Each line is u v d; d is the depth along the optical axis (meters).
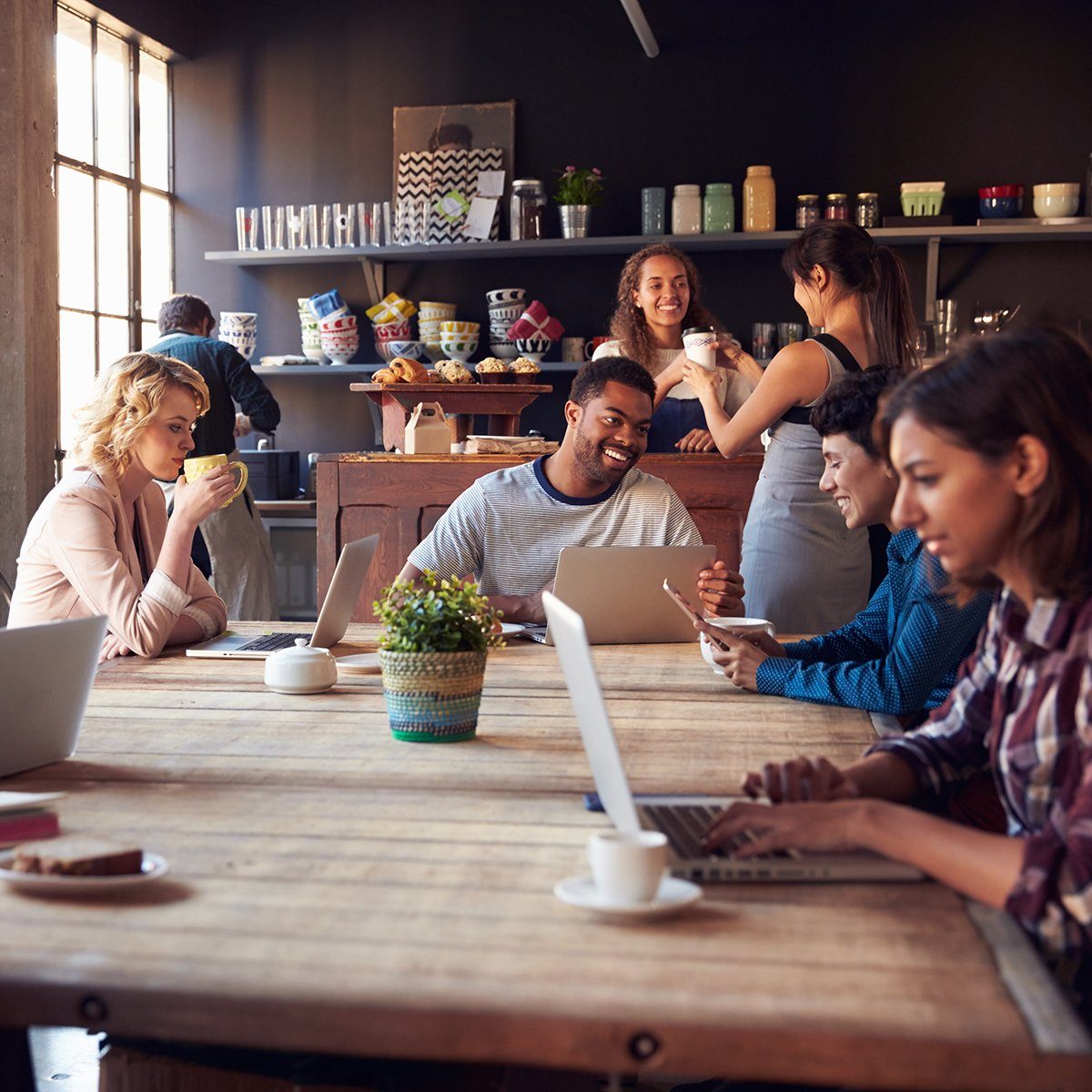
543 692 2.05
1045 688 1.16
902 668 1.88
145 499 2.77
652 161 5.92
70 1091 2.26
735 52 5.82
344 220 6.00
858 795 1.34
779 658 2.05
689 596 2.52
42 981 0.92
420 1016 0.88
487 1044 0.88
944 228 5.43
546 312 5.79
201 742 1.69
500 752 1.64
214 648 2.42
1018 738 1.19
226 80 6.29
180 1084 1.32
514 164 6.02
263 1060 1.30
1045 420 1.09
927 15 5.66
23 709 1.51
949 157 5.67
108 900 1.09
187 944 0.99
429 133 6.08
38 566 2.47
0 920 1.04
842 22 5.72
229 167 6.31
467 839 1.27
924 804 1.42
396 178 6.11
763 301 5.88
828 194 5.72
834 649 2.19
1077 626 1.14
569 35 5.96
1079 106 5.56
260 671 2.22
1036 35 5.58
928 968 0.95
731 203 5.63
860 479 1.99
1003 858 1.07
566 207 5.77
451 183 6.05
